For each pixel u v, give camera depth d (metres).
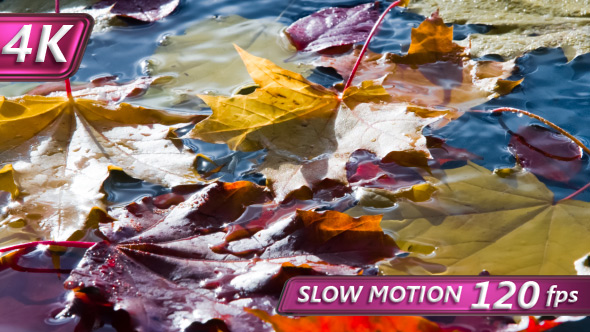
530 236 0.63
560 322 0.60
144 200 0.64
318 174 0.66
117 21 0.80
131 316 0.60
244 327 0.60
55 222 0.64
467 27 0.79
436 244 0.63
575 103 0.71
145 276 0.61
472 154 0.68
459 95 0.72
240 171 0.67
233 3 0.83
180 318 0.60
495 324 0.60
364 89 0.70
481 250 0.63
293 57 0.76
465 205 0.65
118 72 0.75
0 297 0.61
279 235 0.63
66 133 0.68
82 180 0.66
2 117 0.68
